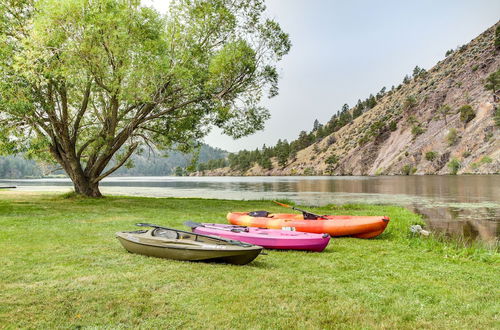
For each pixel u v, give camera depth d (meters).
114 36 18.81
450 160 127.62
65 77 18.69
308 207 22.03
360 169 177.38
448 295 6.19
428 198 31.59
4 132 19.20
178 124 25.31
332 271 7.61
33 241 10.18
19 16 20.16
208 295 5.96
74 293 5.93
